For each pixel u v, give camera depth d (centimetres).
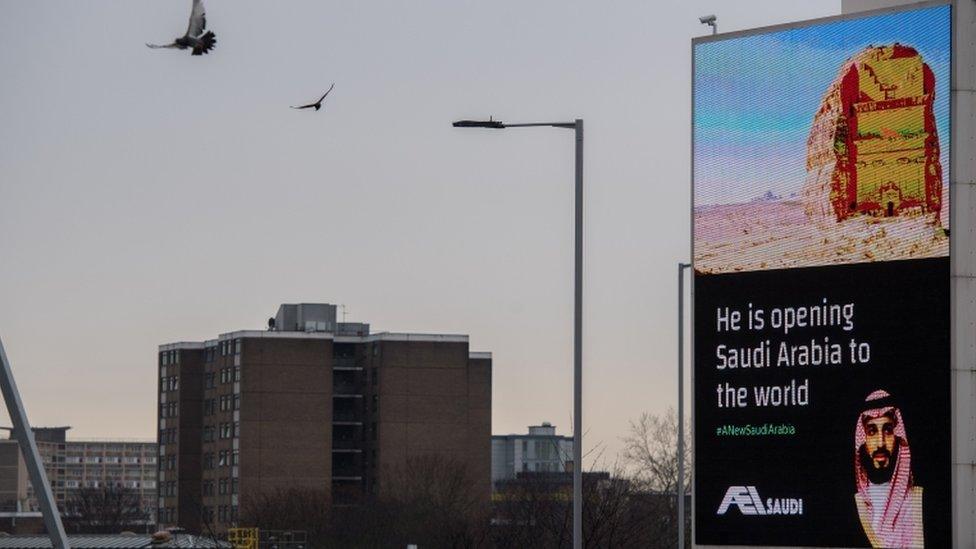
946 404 3469
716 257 3741
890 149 3569
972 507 3450
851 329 3572
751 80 3734
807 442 3597
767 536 3628
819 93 3656
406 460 19462
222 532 19538
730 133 3750
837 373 3578
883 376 3534
